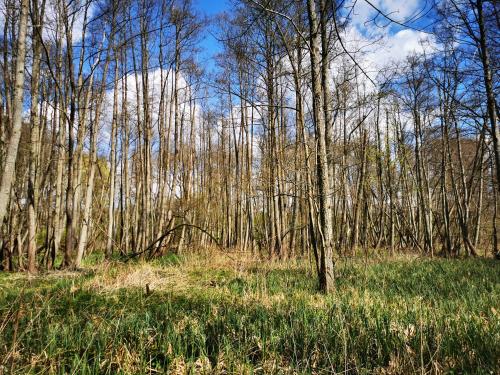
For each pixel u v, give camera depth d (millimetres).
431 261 11719
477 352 3219
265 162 13578
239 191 17594
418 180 18922
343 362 3211
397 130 18781
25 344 3637
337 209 18172
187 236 16359
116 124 13102
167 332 3736
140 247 13031
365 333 3688
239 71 15141
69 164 9547
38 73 9445
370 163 16625
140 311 4910
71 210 9664
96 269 8602
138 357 3330
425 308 4691
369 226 19000
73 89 9438
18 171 15094
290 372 3121
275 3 6465
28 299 5496
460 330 3738
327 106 6539
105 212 19703
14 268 10008
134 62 13234
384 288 6645
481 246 21781
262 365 3291
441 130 17125
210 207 21109
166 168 13555
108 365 3225
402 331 3697
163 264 10562
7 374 2969
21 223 10492
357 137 17281
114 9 10039
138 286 6695
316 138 6207
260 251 14594
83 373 2957
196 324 4145
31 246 9039
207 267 9523
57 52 10398
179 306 5238
